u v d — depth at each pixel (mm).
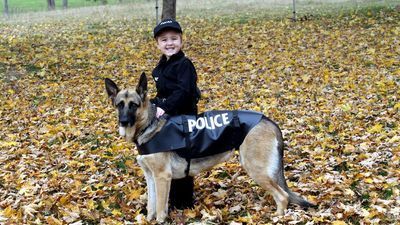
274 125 5004
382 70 11367
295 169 6297
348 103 8969
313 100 9523
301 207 5078
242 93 10453
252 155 4879
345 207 4902
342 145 6887
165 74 5199
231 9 25047
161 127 4922
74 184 6273
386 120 7820
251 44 15500
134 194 5840
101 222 5152
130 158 7203
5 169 7129
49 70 13805
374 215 4703
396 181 5496
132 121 4738
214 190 5988
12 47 16672
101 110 10055
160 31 5109
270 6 25328
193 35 17703
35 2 58312
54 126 9102
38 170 6988
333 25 17719
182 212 5395
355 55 13078
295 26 18125
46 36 18859
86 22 22781
